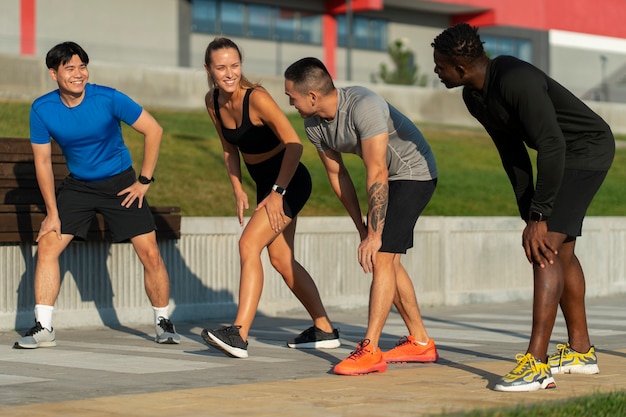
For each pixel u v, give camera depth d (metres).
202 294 14.58
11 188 12.87
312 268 15.73
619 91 65.88
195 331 13.02
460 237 17.47
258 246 9.80
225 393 7.51
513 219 18.25
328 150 9.52
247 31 53.44
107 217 11.21
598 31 68.12
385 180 8.84
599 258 19.45
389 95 44.00
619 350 10.49
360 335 12.41
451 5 60.03
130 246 13.84
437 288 17.16
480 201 26.28
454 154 33.62
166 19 50.28
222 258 14.80
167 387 7.94
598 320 14.55
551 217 8.00
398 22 60.09
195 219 14.41
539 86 7.57
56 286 11.07
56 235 11.05
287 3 54.94
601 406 6.48
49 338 10.99
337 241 16.08
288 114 39.03
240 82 9.76
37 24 46.06
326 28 56.62
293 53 55.19
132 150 24.69
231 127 9.89
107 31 48.31
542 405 6.46
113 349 10.81
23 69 32.44
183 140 27.39
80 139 10.81
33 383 8.15
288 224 10.13
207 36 51.91
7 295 12.75
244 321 9.72
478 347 11.00
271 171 10.12
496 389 7.69
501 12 61.84
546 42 65.62
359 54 58.31
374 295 8.84
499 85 7.65
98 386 7.98
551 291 7.91
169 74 36.59
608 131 8.15
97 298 13.51
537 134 7.58
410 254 16.73
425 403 7.08
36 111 10.80
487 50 63.22
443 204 25.34
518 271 18.38
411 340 9.66
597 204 27.94
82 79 10.69
